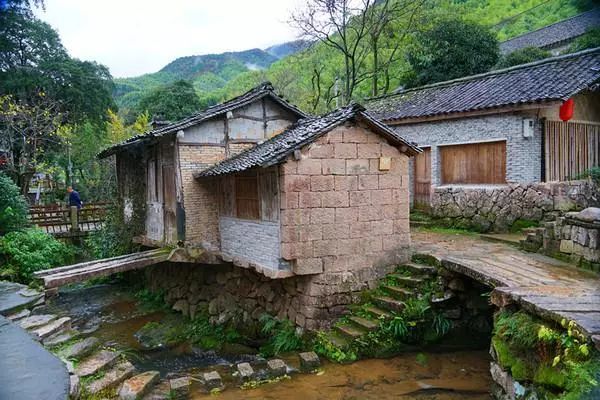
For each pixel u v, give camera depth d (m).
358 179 8.72
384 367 7.29
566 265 7.62
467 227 11.98
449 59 18.94
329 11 21.50
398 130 14.23
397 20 22.44
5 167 19.75
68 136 22.70
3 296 8.36
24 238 13.37
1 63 24.20
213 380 6.86
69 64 26.23
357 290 8.76
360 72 24.94
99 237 15.74
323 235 8.41
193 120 10.42
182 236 10.77
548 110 10.82
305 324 8.48
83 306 13.40
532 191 10.56
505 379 5.22
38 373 3.64
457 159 12.64
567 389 4.00
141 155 12.76
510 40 25.39
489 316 8.65
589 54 11.77
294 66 29.55
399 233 9.19
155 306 13.16
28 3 15.16
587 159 11.88
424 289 8.45
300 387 6.70
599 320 4.43
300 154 8.10
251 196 9.35
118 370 6.70
